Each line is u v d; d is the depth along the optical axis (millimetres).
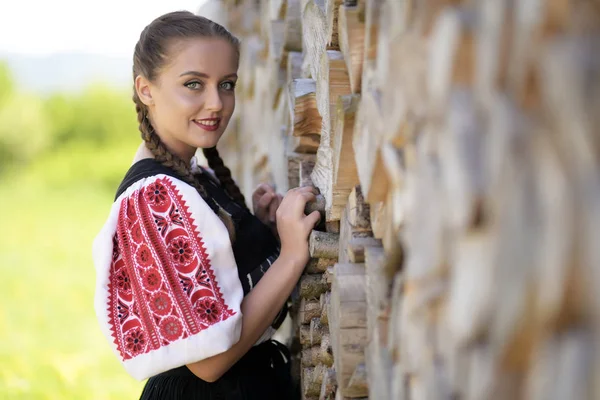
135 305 1678
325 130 1687
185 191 1674
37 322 5672
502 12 705
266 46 3010
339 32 1502
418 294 901
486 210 733
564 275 642
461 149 745
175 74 1790
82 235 11273
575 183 630
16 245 10109
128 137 24516
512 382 742
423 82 868
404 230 1029
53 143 23594
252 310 1722
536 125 676
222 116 1874
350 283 1376
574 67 619
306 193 1794
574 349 647
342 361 1363
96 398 3814
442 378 865
